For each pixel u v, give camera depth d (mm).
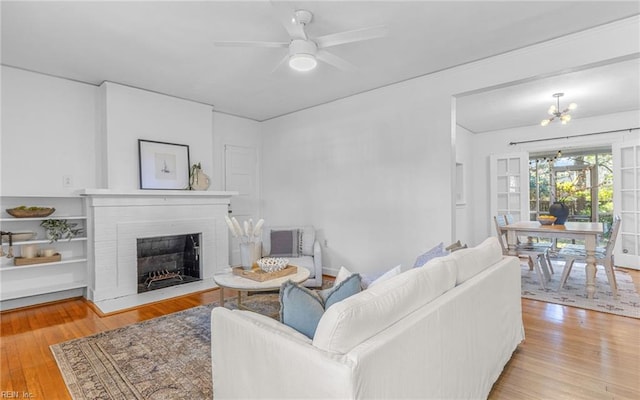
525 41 3004
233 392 1452
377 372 1091
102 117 3992
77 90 3936
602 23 2697
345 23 2664
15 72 3516
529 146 6238
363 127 4391
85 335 2781
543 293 3928
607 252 3730
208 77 3820
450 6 2439
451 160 3619
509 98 4547
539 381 2070
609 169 6387
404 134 3982
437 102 3705
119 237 3783
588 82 3945
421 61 3428
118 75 3748
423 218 3826
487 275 2025
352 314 1124
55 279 3762
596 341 2615
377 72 3715
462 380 1668
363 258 4402
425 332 1354
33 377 2139
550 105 4879
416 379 1296
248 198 5727
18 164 3543
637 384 2016
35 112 3643
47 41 2943
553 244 5211
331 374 1023
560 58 2930
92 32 2791
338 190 4695
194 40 2941
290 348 1167
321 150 4914
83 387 2021
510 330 2363
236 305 3551
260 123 5918
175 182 4477
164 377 2131
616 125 5340
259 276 2893
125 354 2438
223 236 4789
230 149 5480
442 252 2416
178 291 4051
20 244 3418
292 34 2367
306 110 5121
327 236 4844
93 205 3602
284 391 1191
